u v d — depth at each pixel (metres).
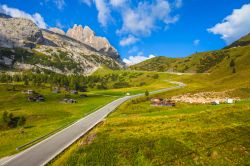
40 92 192.00
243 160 33.62
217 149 36.22
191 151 36.56
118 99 142.25
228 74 196.62
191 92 131.75
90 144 41.34
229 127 42.38
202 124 47.06
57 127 68.06
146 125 51.31
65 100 154.38
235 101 84.25
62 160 39.00
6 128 106.88
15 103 157.12
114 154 37.91
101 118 77.44
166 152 37.00
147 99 125.00
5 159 43.09
